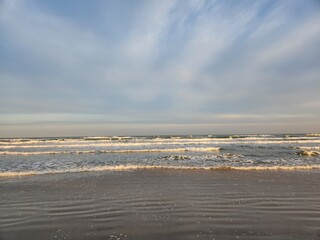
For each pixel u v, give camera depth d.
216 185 10.31
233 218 6.53
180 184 10.56
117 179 11.70
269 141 44.22
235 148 29.05
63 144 37.31
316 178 11.57
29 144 38.88
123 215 6.84
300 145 33.97
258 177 11.88
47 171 13.84
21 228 5.98
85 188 9.99
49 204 7.89
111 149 27.75
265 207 7.44
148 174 12.85
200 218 6.55
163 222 6.29
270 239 5.25
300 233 5.54
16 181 11.41
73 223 6.27
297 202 7.90
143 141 44.69
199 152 24.45
